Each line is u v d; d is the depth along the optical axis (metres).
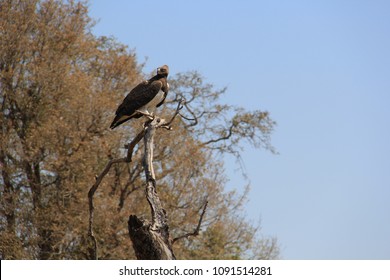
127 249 40.16
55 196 40.53
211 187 42.03
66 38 43.00
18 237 39.84
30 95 42.50
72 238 39.75
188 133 47.06
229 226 43.09
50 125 39.88
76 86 40.97
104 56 43.50
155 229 18.05
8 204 40.19
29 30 43.12
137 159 41.38
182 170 42.03
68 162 39.75
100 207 39.16
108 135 40.88
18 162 41.34
